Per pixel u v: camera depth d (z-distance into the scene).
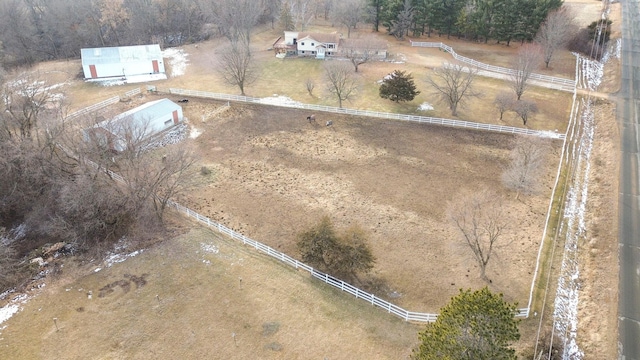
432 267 32.44
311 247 31.53
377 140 48.81
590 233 34.97
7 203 37.66
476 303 19.56
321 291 29.94
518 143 45.66
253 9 77.50
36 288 30.27
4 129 38.62
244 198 40.47
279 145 48.41
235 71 60.38
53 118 40.47
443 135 49.25
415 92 54.53
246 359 25.12
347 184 42.06
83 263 32.56
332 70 55.62
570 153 44.69
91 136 35.88
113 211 35.00
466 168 43.84
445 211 38.16
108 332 26.77
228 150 47.72
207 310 28.23
